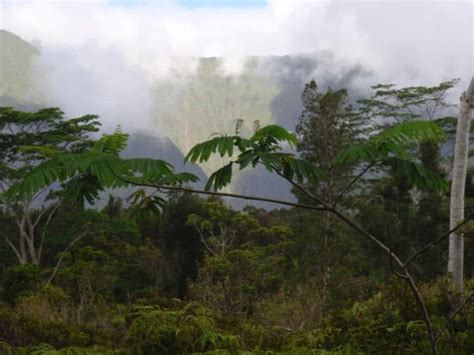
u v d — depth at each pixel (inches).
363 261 687.7
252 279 612.1
